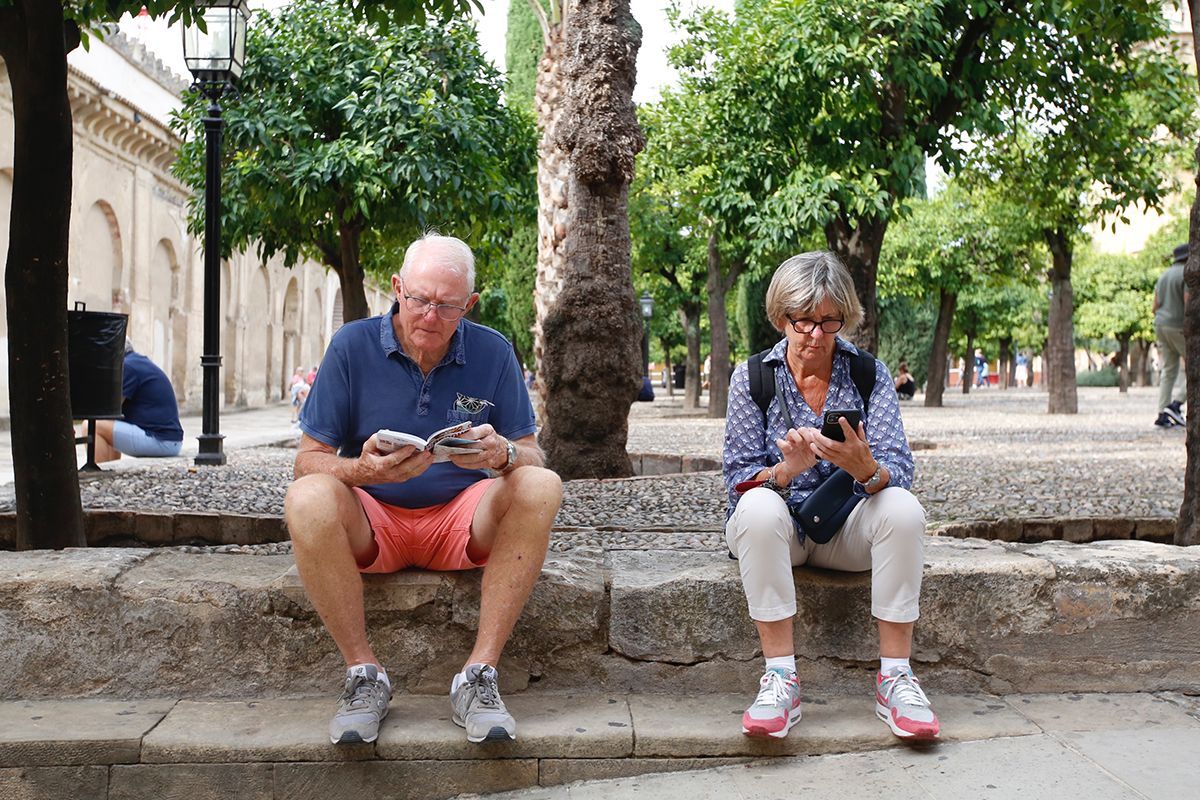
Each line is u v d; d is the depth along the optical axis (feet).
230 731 9.78
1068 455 36.60
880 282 90.07
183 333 91.40
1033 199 48.57
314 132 42.04
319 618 10.76
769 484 10.46
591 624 11.01
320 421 10.20
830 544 10.70
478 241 46.80
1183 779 8.93
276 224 43.68
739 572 11.15
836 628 11.07
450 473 10.69
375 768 9.55
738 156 46.60
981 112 38.93
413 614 10.78
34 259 13.89
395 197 40.93
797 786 9.16
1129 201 46.24
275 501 23.80
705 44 55.06
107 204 75.05
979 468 31.42
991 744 9.80
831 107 40.22
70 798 9.50
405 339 10.31
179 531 20.16
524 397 10.75
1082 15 26.86
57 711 10.31
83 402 28.40
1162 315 49.93
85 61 70.95
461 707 9.71
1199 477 13.28
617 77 27.73
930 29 36.11
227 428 69.10
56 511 14.16
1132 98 48.24
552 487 9.90
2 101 59.88
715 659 11.02
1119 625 11.16
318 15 41.34
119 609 10.73
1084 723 10.27
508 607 9.93
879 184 39.99
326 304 150.92
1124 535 19.53
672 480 27.20
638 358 28.76
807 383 10.72
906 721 9.72
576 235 28.27
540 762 9.68
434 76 41.19
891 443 10.47
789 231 45.14
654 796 9.16
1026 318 127.44
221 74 33.83
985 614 11.12
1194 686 11.17
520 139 47.01
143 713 10.26
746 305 84.84
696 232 71.72
